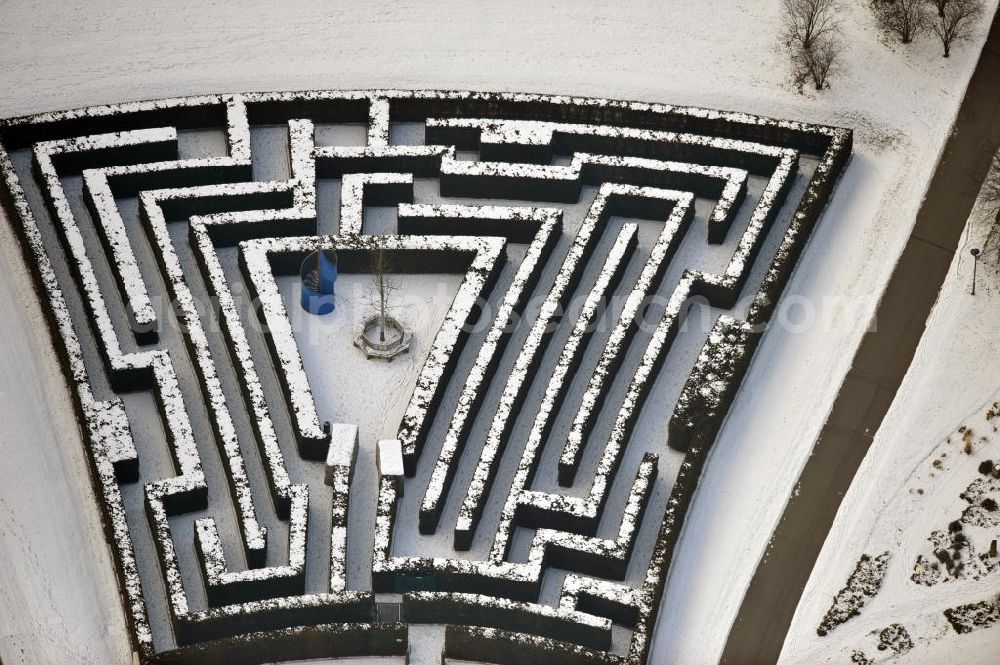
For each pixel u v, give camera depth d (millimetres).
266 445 143625
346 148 164875
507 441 148000
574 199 165000
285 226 159750
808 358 153000
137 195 163500
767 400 150375
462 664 133625
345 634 132000
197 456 142625
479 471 143000
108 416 144375
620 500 144625
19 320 154625
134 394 149875
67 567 138625
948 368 151375
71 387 149000
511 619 135375
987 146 168375
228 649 130875
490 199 165375
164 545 137250
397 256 157875
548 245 159375
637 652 131375
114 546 138125
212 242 159375
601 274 155500
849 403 149500
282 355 149250
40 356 152250
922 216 162875
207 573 135375
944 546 139375
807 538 140750
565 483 145000
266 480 145000
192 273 158625
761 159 165375
